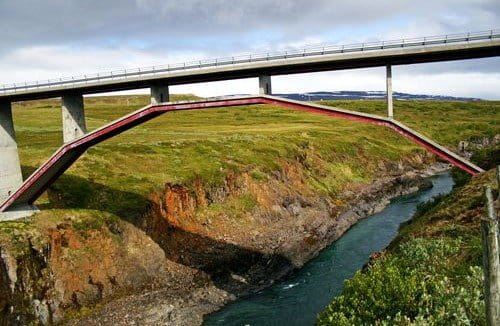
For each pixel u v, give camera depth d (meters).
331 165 84.75
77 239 40.19
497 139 132.25
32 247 36.56
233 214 56.50
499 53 31.12
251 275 46.31
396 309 21.09
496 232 9.91
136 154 59.81
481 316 17.70
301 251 52.84
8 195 41.00
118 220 44.19
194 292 41.72
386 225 65.25
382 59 32.53
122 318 36.66
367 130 120.06
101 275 39.72
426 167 108.81
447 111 176.88
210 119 121.88
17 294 33.72
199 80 37.28
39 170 38.75
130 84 37.66
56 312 35.25
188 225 51.03
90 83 37.12
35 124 89.00
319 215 64.50
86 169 52.25
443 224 35.16
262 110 149.12
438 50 30.36
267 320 37.75
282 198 63.69
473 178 44.72
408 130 33.66
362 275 24.67
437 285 20.69
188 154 63.75
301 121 126.38
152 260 43.81
